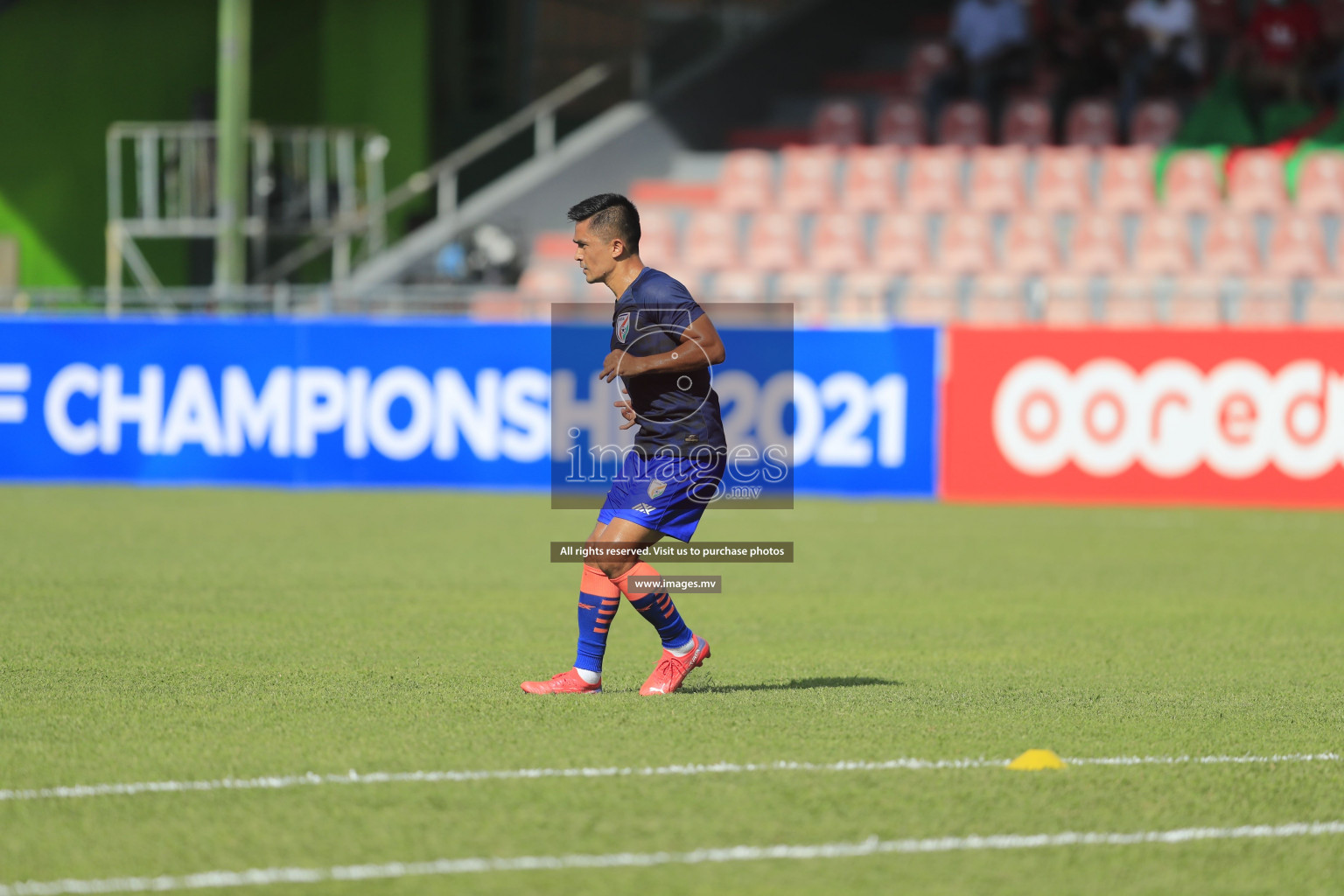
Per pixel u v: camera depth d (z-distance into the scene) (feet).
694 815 53.72
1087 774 59.62
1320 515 157.28
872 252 223.92
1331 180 220.43
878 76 268.82
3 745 62.80
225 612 99.09
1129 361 164.76
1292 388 161.68
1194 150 233.14
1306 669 83.76
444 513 155.02
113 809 53.72
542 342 171.83
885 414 168.96
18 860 48.39
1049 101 247.70
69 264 267.18
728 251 225.15
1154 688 77.97
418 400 174.29
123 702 71.31
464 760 60.54
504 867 48.14
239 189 197.06
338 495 169.58
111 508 156.56
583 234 68.33
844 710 70.69
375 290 206.28
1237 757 62.80
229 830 51.57
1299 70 241.14
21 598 103.09
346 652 85.51
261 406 176.45
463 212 239.91
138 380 178.29
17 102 266.98
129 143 263.90
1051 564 125.59
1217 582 117.19
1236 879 48.11
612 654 86.58
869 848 50.49
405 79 268.41
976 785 57.93
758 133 259.60
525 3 275.39
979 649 89.40
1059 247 219.41
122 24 265.13
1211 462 163.73
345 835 51.13
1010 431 167.32
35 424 180.04
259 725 66.39
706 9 275.39
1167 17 246.06
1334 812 55.21
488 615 99.30
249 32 273.95
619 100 271.49
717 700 72.90
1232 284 201.77
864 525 149.38
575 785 57.11
